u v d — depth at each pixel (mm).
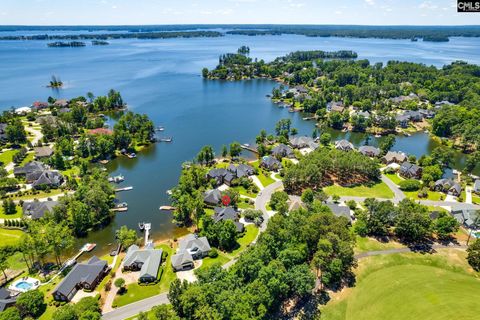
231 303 61719
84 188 109938
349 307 69688
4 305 67562
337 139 187250
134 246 89250
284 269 70188
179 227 102812
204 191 120375
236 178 130250
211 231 92625
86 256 89375
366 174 135875
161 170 143375
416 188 124625
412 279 76750
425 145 178500
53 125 179875
